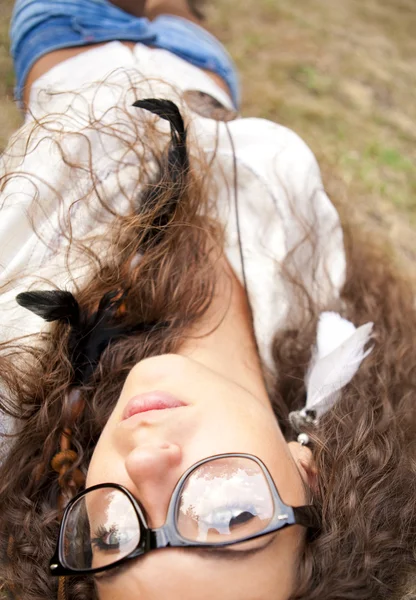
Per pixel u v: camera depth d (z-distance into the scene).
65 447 1.45
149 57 1.84
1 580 1.49
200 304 1.52
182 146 1.50
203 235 1.57
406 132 2.46
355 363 1.46
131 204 1.57
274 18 2.60
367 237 2.07
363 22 2.70
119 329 1.50
